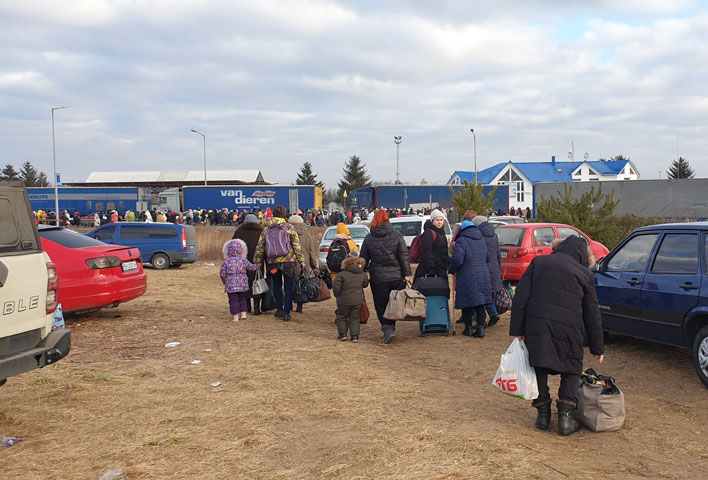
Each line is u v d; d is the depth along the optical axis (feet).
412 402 18.56
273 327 31.65
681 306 21.47
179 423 16.70
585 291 16.10
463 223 29.27
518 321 16.10
